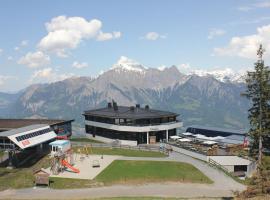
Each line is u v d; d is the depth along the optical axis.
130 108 126.81
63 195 60.09
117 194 60.41
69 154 85.50
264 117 71.06
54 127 113.75
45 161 85.25
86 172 74.44
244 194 47.53
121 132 114.19
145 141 113.62
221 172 74.50
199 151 88.44
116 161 83.62
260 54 71.31
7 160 88.19
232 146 94.44
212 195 59.12
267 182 46.12
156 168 76.75
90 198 57.59
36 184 66.00
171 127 116.12
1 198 59.06
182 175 71.56
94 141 120.62
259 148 70.69
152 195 59.62
